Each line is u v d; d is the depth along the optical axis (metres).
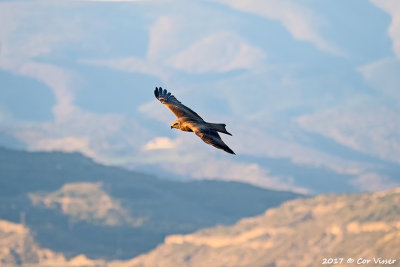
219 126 33.09
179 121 33.28
